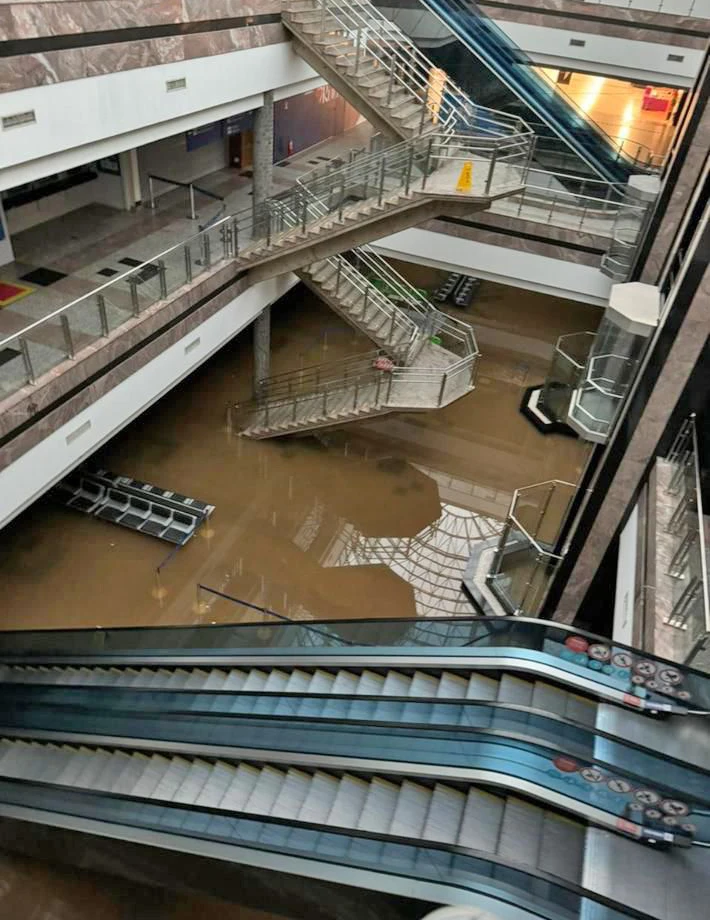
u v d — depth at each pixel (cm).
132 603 986
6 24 636
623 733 507
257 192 1179
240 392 1451
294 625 678
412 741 538
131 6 761
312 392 1267
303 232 1052
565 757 474
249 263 1098
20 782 662
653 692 506
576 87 2211
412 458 1304
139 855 579
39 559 1041
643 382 681
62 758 698
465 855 430
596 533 787
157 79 834
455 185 958
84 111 748
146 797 584
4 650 889
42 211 1198
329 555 1095
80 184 1255
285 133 1712
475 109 1083
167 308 944
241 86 992
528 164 1059
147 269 904
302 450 1300
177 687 711
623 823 457
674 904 430
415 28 1356
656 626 573
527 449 1347
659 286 884
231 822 535
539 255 1290
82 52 721
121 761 660
